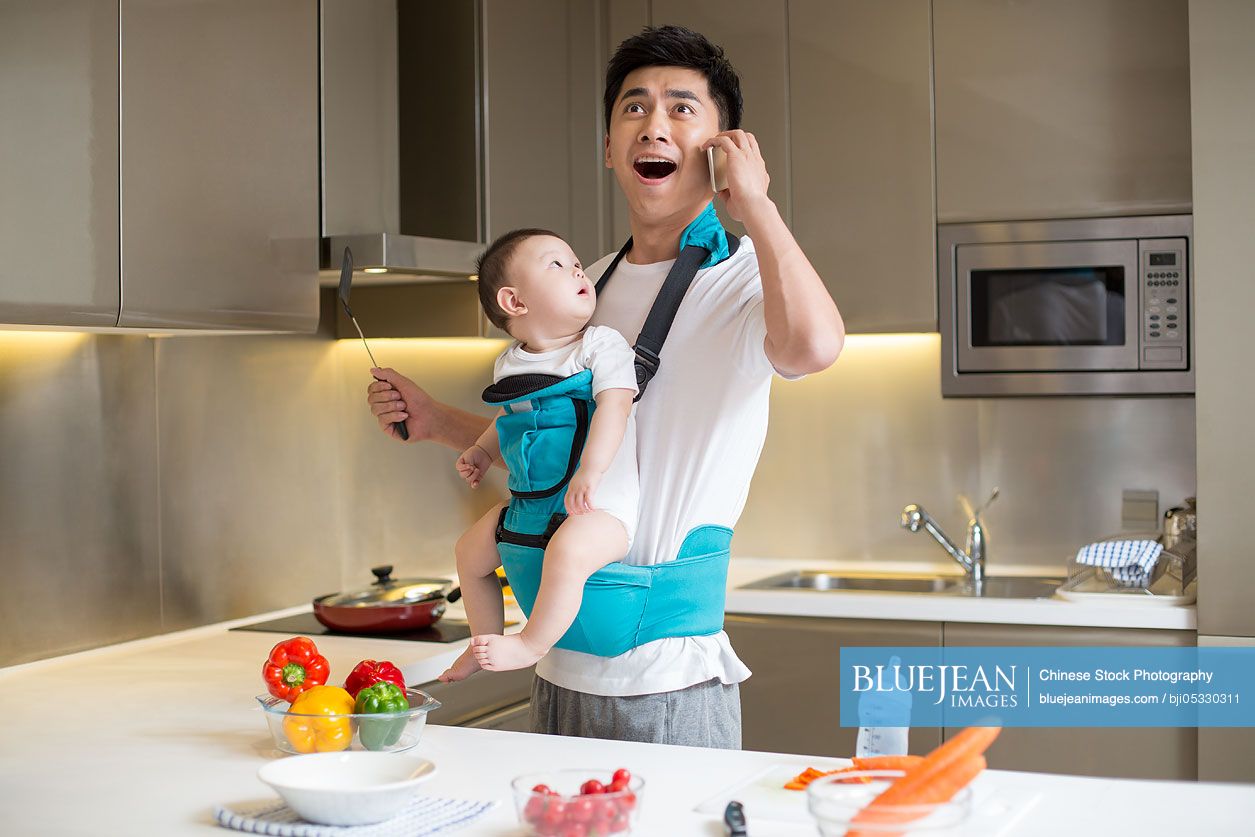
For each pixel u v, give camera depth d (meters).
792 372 1.65
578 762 1.63
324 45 2.74
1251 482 2.89
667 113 1.80
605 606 1.71
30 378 2.51
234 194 2.40
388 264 2.69
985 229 3.38
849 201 3.50
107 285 2.13
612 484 1.74
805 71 3.53
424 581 3.06
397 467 3.53
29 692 2.23
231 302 2.39
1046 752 3.05
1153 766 2.97
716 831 1.35
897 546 3.82
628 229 3.70
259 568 3.08
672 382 1.79
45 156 2.02
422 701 1.80
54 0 2.04
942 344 3.45
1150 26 3.23
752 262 1.83
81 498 2.62
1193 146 2.94
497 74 3.24
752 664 3.32
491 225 3.21
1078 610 3.02
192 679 2.33
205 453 2.93
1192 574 3.11
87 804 1.52
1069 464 3.63
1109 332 3.30
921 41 3.41
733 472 1.80
